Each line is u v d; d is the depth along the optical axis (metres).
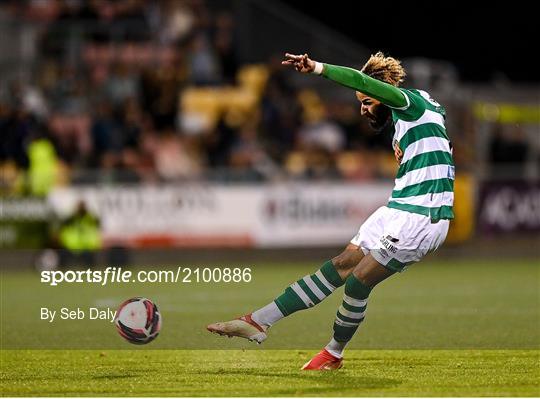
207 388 24.31
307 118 82.62
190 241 70.94
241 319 26.22
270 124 81.38
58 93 80.12
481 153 80.19
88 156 75.81
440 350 31.20
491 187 77.44
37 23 84.12
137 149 76.94
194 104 83.00
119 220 69.25
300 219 73.31
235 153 78.94
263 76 85.94
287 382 25.06
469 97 81.62
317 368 26.92
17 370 27.47
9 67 80.69
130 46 85.69
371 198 75.38
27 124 73.81
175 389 24.22
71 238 68.06
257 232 72.31
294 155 80.69
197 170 75.94
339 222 74.38
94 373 26.88
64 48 84.44
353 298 25.97
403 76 26.69
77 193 68.44
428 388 24.11
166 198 70.38
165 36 86.56
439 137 25.47
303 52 86.62
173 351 31.31
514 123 82.12
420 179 25.30
